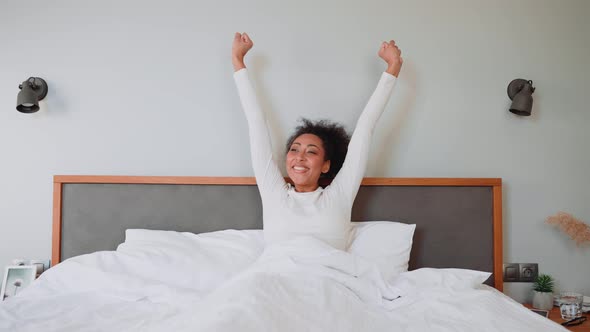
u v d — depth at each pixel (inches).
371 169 91.3
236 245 79.5
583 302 85.8
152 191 86.0
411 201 87.2
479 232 87.3
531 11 94.0
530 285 91.8
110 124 89.8
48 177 89.0
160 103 90.4
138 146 90.0
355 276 67.6
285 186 82.0
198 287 71.7
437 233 87.0
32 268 82.1
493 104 93.0
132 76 90.2
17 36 89.3
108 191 85.5
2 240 88.0
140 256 73.7
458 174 92.4
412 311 62.2
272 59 91.2
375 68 91.9
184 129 90.5
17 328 56.4
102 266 71.7
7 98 88.9
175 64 90.6
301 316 50.2
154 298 67.3
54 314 61.7
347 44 91.9
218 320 43.5
